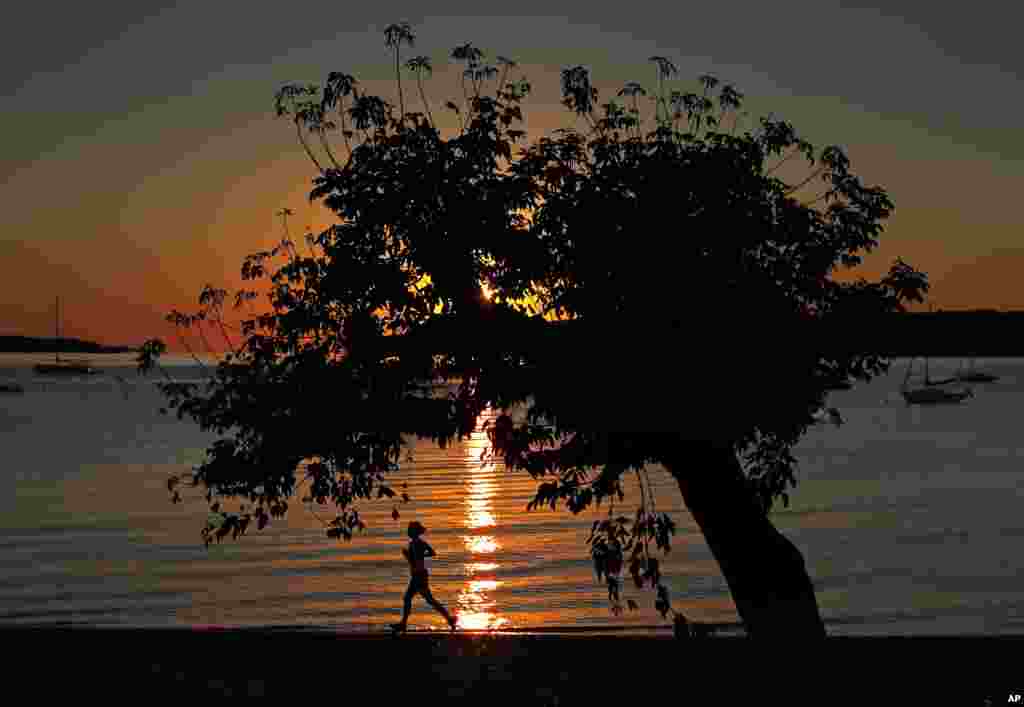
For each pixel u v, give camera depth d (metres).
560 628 24.61
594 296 12.41
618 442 13.20
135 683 13.73
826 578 31.59
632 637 16.58
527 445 13.25
